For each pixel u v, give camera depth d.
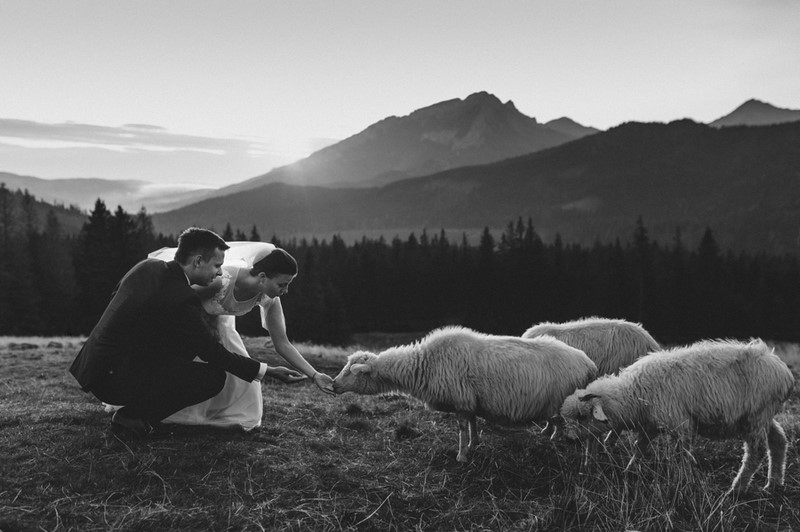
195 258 6.02
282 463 6.17
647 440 6.74
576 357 7.39
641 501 5.68
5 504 5.06
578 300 89.81
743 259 101.62
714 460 7.02
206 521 5.02
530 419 7.33
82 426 6.71
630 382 6.73
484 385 7.08
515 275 92.19
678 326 81.56
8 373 10.55
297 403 8.67
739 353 6.49
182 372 6.18
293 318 64.19
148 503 5.23
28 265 60.25
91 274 54.03
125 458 5.88
